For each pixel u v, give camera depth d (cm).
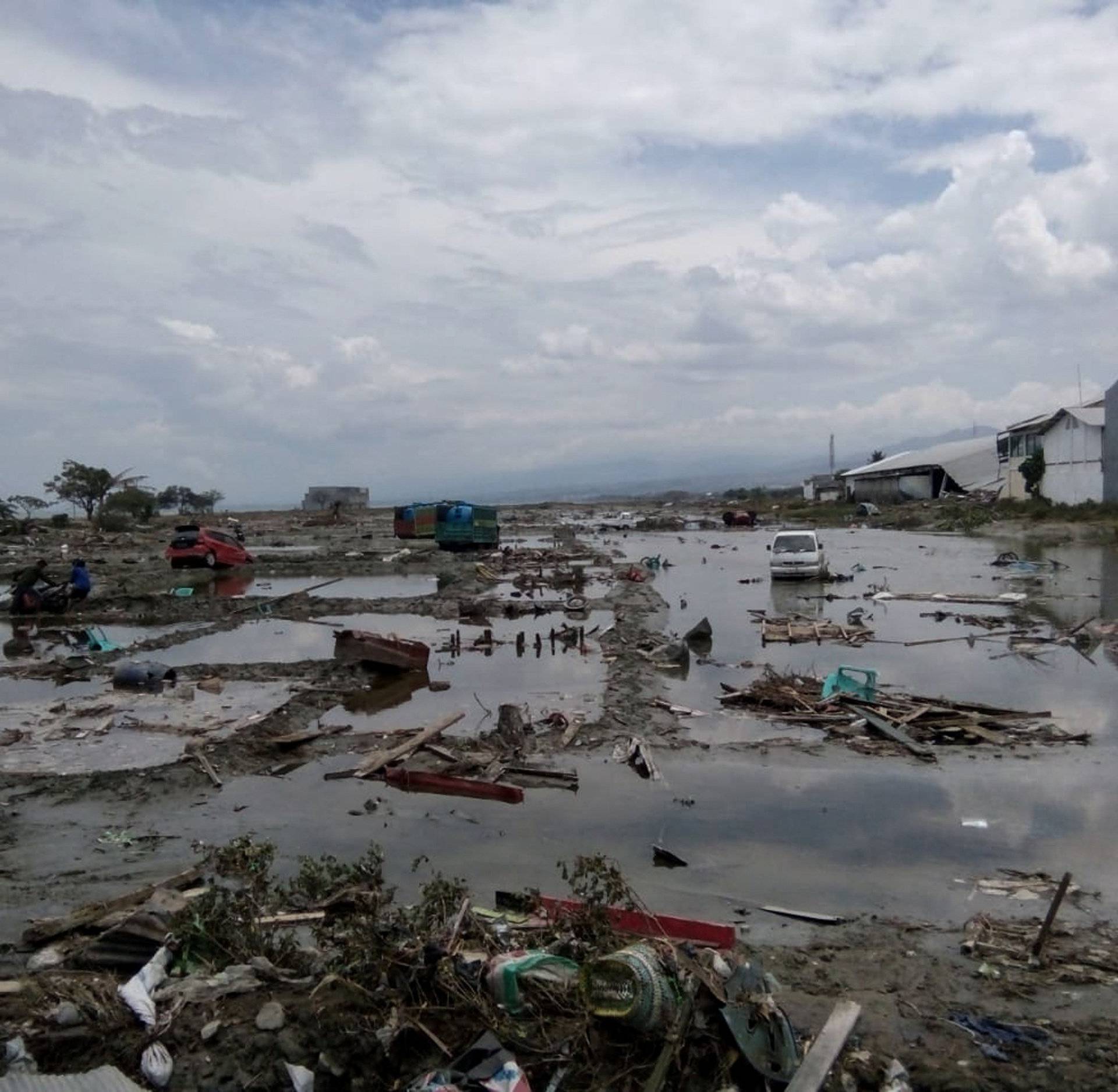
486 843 991
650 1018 562
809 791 1134
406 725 1456
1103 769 1188
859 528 6166
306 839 1010
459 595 2936
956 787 1138
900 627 2259
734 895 858
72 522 6869
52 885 888
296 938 716
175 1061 572
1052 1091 555
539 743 1323
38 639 2322
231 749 1286
